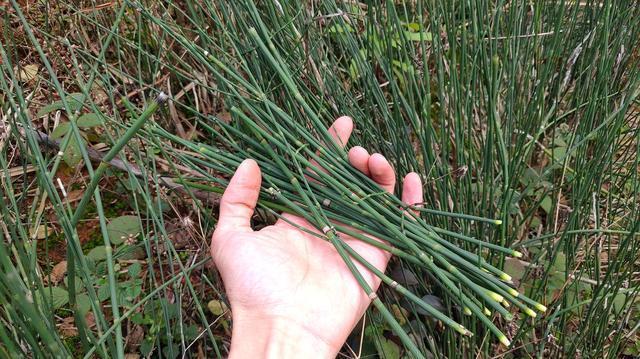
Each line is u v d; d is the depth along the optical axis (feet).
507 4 1.41
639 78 1.16
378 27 1.24
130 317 1.06
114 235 1.16
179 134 1.33
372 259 0.93
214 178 0.99
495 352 1.13
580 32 1.47
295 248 0.91
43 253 1.19
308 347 0.82
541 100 1.30
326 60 1.24
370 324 1.10
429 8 1.17
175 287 0.98
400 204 0.93
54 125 1.28
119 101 1.37
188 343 1.09
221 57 1.19
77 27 1.32
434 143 1.16
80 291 1.04
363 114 1.20
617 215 1.35
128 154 1.26
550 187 1.27
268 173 0.99
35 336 0.74
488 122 1.08
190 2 1.23
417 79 1.25
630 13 1.35
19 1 1.43
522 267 1.14
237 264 0.85
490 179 1.11
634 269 1.24
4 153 1.10
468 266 0.85
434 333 1.15
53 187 0.74
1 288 0.63
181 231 1.22
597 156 1.16
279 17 1.18
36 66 1.33
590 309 1.07
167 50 1.21
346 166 0.97
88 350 0.76
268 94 1.12
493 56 1.15
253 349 0.80
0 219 0.93
